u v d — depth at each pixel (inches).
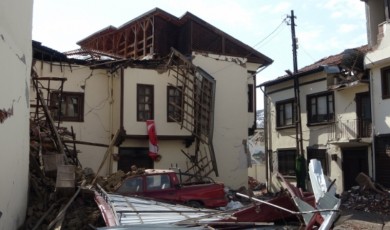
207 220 203.9
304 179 968.9
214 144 914.1
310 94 1052.5
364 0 909.2
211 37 1025.5
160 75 870.4
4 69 322.0
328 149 992.2
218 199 580.4
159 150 868.0
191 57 914.7
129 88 844.0
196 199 565.9
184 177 863.7
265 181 1295.5
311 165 183.0
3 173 320.8
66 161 561.9
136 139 857.5
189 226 182.5
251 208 208.5
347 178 943.0
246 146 948.0
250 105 1032.2
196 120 872.3
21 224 399.9
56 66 832.3
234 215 208.1
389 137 820.0
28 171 449.4
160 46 1023.6
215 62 938.7
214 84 895.7
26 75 429.4
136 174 597.9
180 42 1037.2
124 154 850.8
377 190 801.6
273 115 1188.5
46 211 428.8
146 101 857.5
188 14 996.6
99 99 861.2
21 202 402.0
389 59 815.7
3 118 319.3
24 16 410.6
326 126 1001.5
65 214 404.5
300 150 1004.6
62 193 442.9
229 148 928.3
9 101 341.1
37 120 642.8
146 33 1052.5
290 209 204.2
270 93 1205.7
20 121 394.0
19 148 389.1
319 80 1024.2
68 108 837.8
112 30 1181.7
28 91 446.3
